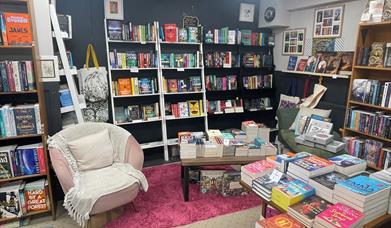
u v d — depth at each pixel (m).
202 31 3.90
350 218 1.38
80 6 3.30
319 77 3.83
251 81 4.39
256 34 4.35
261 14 4.43
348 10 3.43
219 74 4.35
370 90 3.01
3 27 2.11
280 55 4.54
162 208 2.62
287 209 1.57
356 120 3.17
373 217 1.51
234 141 2.81
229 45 4.30
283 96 4.42
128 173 2.44
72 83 2.84
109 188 2.18
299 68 4.10
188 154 2.66
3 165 2.26
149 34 3.57
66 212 2.57
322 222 1.38
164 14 3.79
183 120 4.28
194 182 3.12
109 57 3.43
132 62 3.55
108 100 3.59
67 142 2.47
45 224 2.38
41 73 2.52
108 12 3.39
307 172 1.74
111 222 2.39
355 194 1.47
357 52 3.12
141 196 2.83
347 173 1.81
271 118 4.84
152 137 4.10
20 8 2.36
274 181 1.79
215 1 4.09
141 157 2.67
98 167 2.54
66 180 2.19
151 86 3.73
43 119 2.35
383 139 2.91
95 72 3.30
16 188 2.31
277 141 4.05
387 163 2.88
